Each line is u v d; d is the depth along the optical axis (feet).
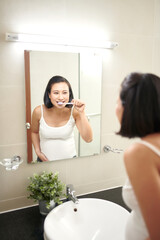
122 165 5.52
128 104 2.31
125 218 3.89
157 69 5.52
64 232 3.83
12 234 3.88
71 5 4.34
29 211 4.53
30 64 4.16
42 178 4.32
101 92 4.90
